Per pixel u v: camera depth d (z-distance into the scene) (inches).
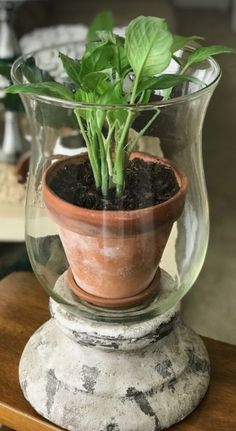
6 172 35.6
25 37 51.7
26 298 21.6
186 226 17.2
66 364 17.9
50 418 17.7
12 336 20.3
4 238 32.5
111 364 17.7
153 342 17.7
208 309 41.9
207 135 61.4
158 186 16.5
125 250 16.3
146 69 15.3
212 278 44.6
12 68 17.0
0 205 32.8
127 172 16.6
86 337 17.5
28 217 17.8
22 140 37.9
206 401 18.5
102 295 17.4
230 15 85.4
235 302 42.5
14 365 19.4
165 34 14.8
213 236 48.7
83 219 15.8
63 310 18.1
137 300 17.6
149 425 17.4
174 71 17.5
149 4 63.6
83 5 63.6
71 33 52.6
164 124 16.1
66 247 17.1
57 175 17.0
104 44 15.9
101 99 15.6
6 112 37.6
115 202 16.1
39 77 17.8
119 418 17.3
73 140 20.3
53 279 18.1
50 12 62.4
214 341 20.8
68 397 17.6
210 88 15.9
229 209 51.7
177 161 17.1
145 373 17.8
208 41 78.7
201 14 85.6
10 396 18.5
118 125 15.6
